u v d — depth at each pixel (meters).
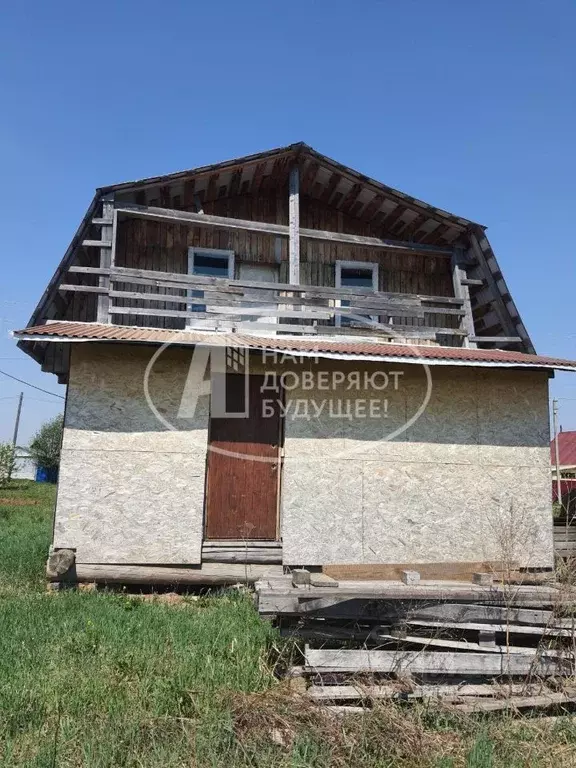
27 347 9.52
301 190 11.45
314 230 10.69
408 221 11.39
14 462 31.27
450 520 8.97
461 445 9.17
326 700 4.79
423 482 8.99
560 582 6.09
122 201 9.91
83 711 4.42
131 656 5.36
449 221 10.97
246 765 3.86
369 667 5.11
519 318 10.38
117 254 10.33
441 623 5.36
